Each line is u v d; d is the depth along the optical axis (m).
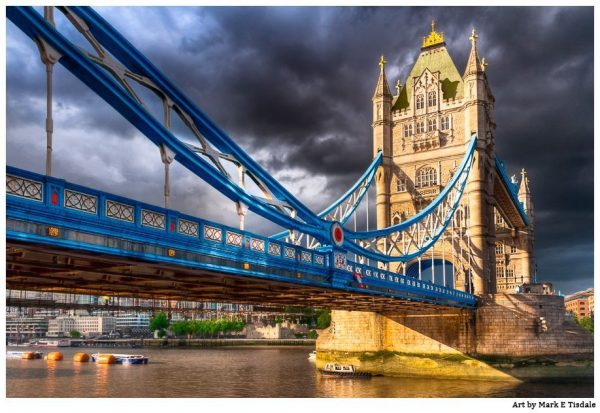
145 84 23.17
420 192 73.38
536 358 57.50
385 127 76.19
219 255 24.73
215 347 147.25
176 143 23.03
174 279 26.52
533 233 98.75
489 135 74.81
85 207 18.91
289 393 50.69
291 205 30.56
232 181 25.95
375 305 50.72
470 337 59.97
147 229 21.12
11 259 19.47
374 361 63.69
